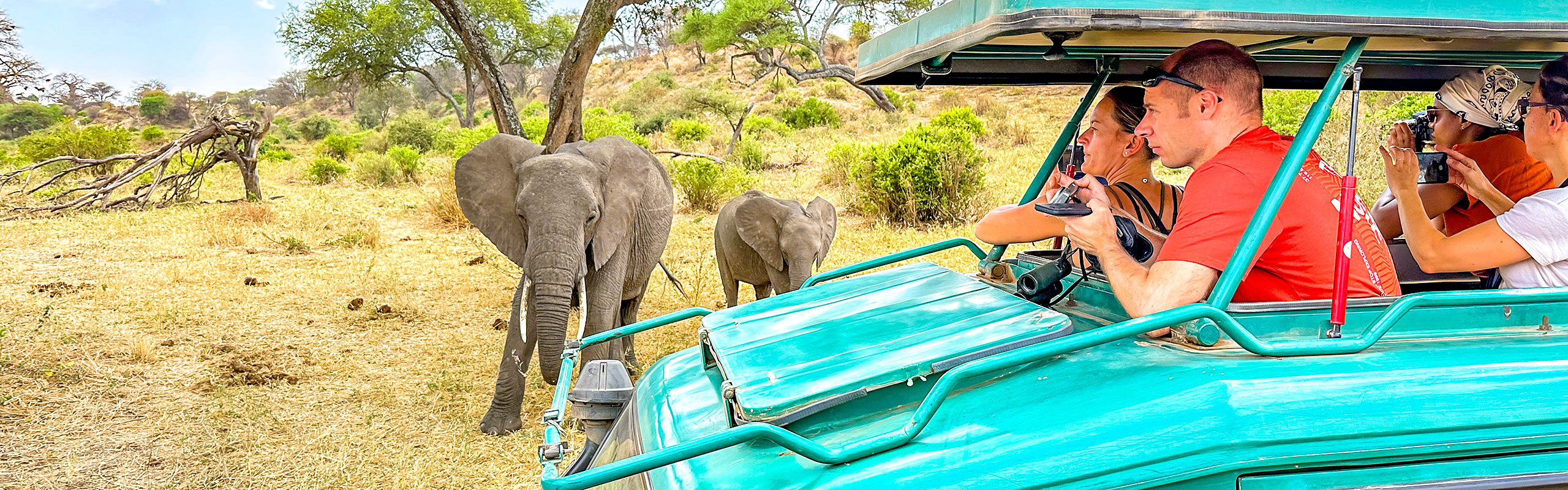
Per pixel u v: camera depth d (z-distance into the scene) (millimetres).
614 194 5699
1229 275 1772
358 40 30438
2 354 6605
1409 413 1521
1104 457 1477
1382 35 1688
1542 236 2107
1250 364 1652
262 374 6301
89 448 5016
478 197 5543
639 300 6715
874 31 34406
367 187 19953
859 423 1791
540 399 5730
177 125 86375
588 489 1512
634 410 2410
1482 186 2650
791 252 6895
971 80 2891
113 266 10250
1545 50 2453
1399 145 2982
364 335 7371
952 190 12164
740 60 60812
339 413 5562
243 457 4898
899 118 33750
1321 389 1561
